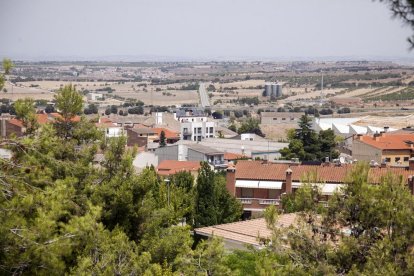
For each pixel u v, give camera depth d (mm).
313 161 118875
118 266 26797
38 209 23281
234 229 44812
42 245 22656
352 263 26109
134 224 35219
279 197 79125
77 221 25219
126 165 36062
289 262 26266
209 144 150250
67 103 42344
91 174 35844
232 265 34719
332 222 27641
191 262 31375
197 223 62656
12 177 25328
